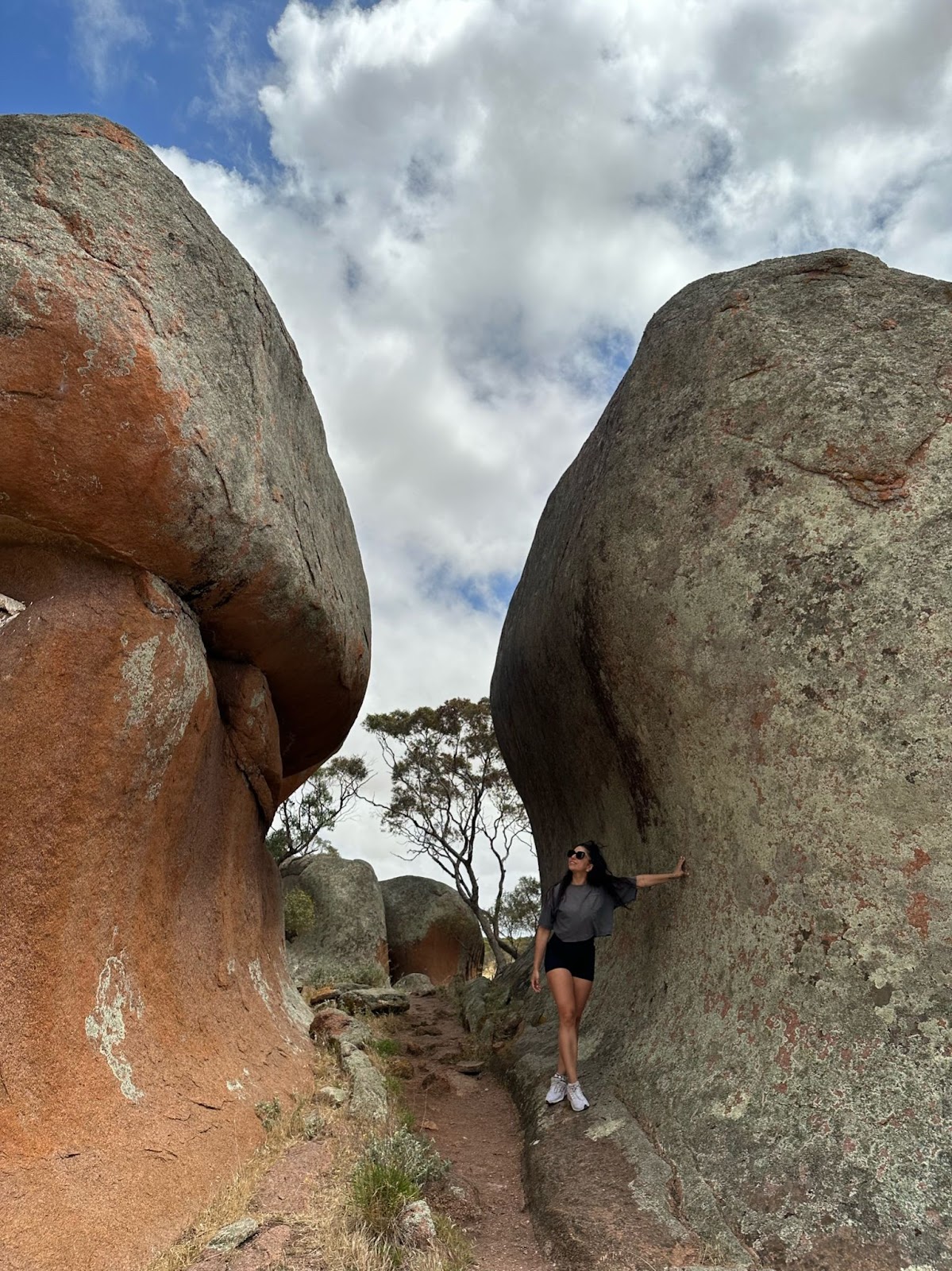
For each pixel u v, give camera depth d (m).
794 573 5.90
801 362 6.41
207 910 6.86
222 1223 4.39
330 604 7.57
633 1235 4.52
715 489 6.46
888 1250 4.02
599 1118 5.89
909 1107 4.48
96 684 4.92
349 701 9.59
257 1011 7.42
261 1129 5.76
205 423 5.21
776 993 5.30
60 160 4.73
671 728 6.63
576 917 6.62
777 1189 4.48
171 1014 5.70
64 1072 4.43
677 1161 5.04
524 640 10.01
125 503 4.94
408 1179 4.74
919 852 5.02
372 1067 7.55
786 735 5.64
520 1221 5.25
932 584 5.47
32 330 4.45
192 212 5.52
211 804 6.92
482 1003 11.59
